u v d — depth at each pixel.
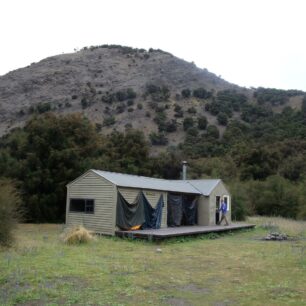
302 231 21.59
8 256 11.45
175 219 21.97
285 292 8.22
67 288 8.18
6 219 13.08
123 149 37.47
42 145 27.34
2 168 27.05
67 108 81.31
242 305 7.33
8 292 7.77
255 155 46.59
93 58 114.94
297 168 45.75
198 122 66.62
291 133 55.16
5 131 71.00
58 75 100.50
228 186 31.78
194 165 44.66
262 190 38.00
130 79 100.75
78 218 19.55
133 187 19.05
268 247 15.38
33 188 26.33
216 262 11.81
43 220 26.31
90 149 30.75
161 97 82.62
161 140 62.31
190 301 7.57
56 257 11.63
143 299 7.58
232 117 69.06
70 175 26.88
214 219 24.36
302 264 11.42
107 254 12.80
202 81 100.25
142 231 18.11
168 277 9.56
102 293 7.90
